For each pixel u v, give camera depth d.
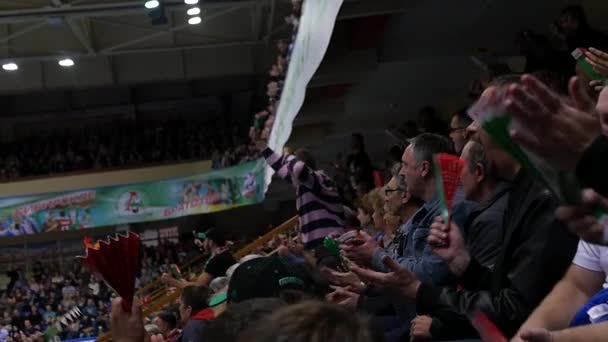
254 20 16.58
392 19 7.45
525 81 1.15
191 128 25.05
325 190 5.09
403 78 8.78
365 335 1.07
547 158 1.17
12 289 22.08
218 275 6.60
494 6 6.89
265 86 21.91
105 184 23.34
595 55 2.37
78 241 24.17
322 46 5.51
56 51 17.12
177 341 4.68
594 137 1.15
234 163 21.08
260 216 24.34
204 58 19.25
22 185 23.33
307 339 1.06
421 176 3.29
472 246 2.67
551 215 2.12
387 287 2.38
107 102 25.58
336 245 3.12
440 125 7.48
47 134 25.73
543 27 7.31
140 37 17.19
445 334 2.48
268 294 2.87
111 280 1.92
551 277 2.08
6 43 16.88
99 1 14.78
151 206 20.25
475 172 2.75
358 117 10.80
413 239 3.06
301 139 11.19
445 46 7.76
